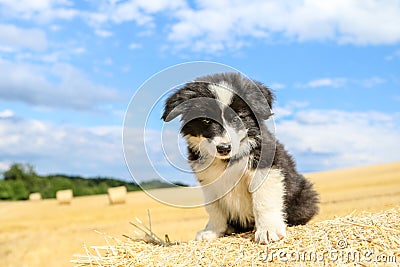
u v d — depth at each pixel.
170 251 1.12
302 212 1.24
